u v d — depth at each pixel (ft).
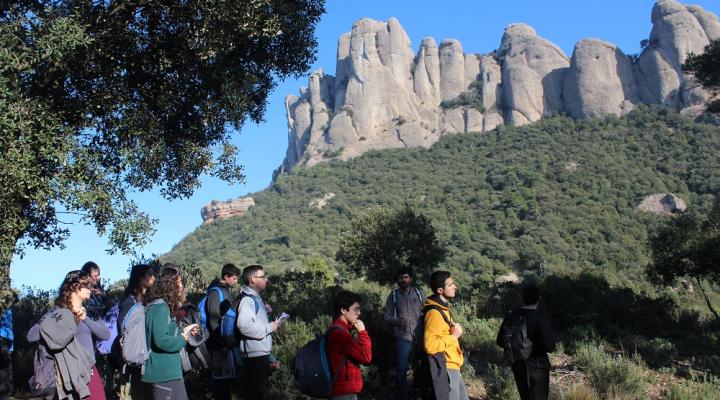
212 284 22.38
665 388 32.30
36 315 39.52
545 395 21.36
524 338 21.35
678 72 459.73
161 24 29.22
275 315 41.91
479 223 331.16
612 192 350.43
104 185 25.53
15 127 21.68
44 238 29.35
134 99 30.22
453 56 574.97
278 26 29.07
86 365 16.99
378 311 34.50
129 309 18.83
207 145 37.22
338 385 16.94
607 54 485.97
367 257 90.89
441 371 18.97
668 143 398.83
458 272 248.11
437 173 448.24
